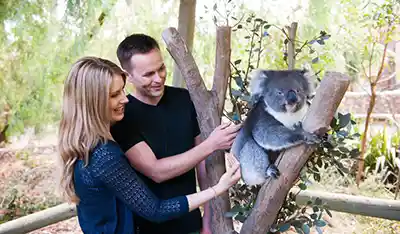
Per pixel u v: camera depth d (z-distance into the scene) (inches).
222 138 67.3
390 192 182.2
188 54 74.3
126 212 61.6
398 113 232.2
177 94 77.4
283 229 71.9
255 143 73.6
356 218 157.6
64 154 56.3
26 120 177.0
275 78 71.2
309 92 71.3
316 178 73.3
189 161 67.4
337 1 166.6
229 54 75.7
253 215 68.5
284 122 70.3
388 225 152.9
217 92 76.0
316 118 57.1
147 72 67.3
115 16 164.6
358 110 240.5
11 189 179.8
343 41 181.9
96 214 59.6
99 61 56.6
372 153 204.2
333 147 64.9
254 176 74.6
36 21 159.8
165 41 74.7
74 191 58.2
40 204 175.8
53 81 167.2
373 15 184.1
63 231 155.5
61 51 163.0
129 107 71.6
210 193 62.8
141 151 69.1
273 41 149.9
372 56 199.3
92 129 55.2
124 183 56.2
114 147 56.8
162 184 72.9
